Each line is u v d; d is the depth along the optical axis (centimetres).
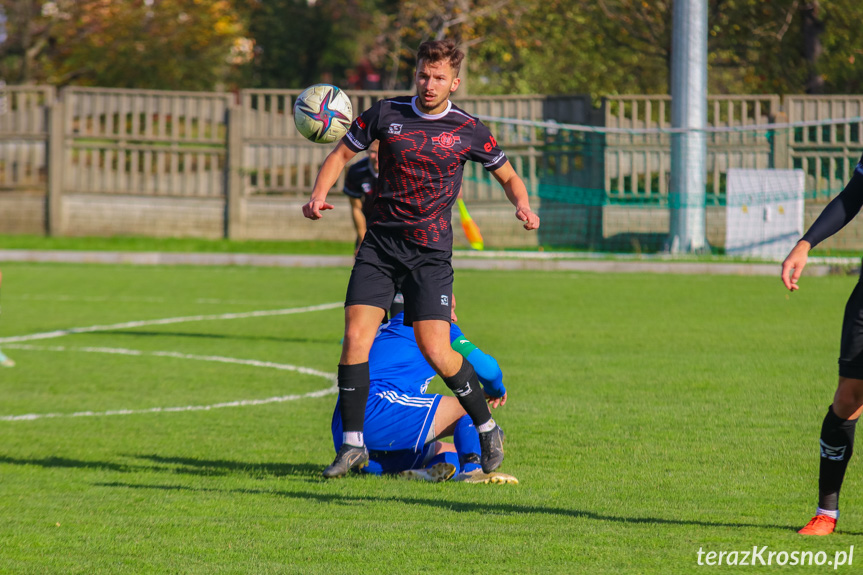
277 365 3628
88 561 1417
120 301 5741
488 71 14600
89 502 1792
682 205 8050
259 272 7550
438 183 1823
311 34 16288
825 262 7500
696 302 5600
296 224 9631
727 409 2727
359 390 1891
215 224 9744
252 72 16588
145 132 9762
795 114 8944
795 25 10869
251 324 4791
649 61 12825
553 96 9212
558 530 1566
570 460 2133
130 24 13612
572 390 3033
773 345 3991
